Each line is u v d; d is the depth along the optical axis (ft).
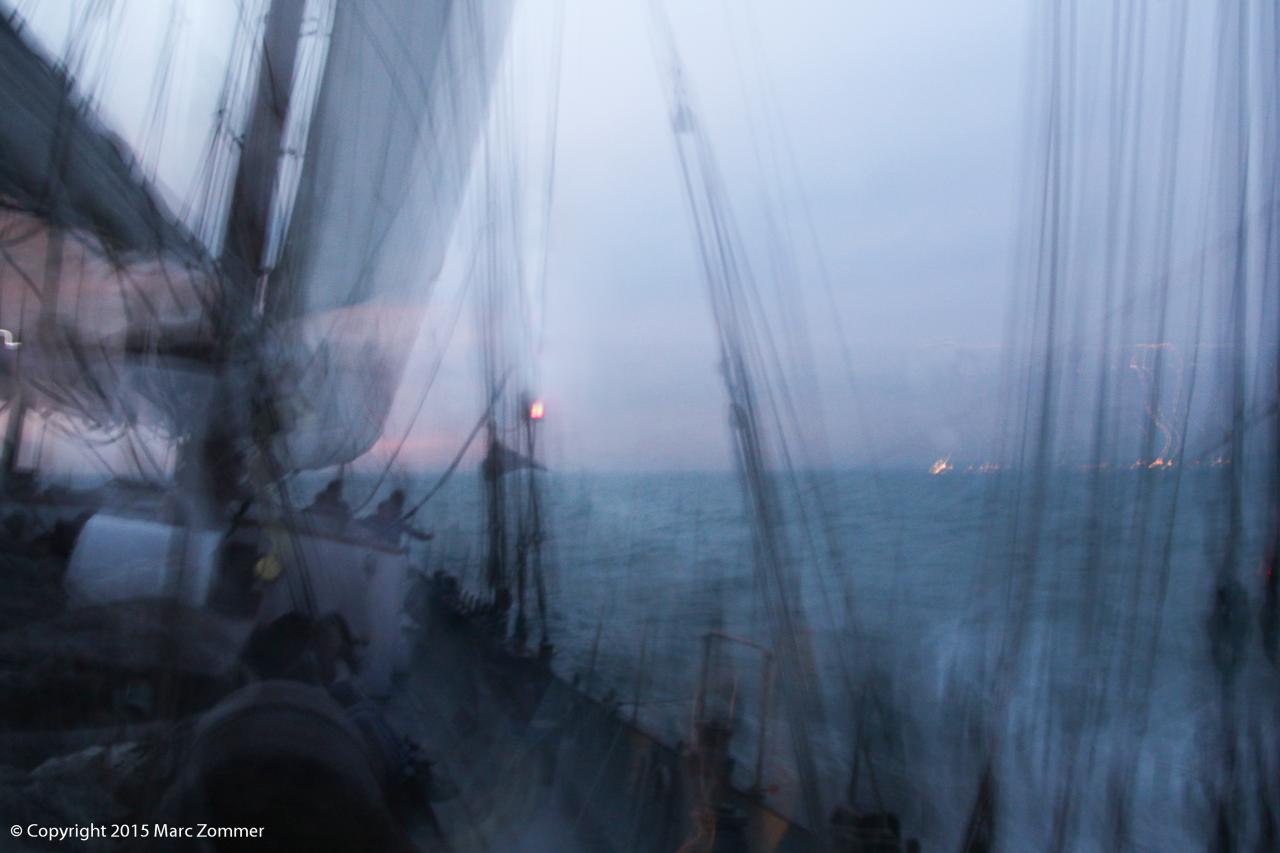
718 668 6.57
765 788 6.30
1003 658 6.13
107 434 7.37
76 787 6.57
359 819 6.72
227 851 6.45
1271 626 6.08
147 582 7.18
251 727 6.87
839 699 6.26
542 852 6.60
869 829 5.98
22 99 6.83
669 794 6.48
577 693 7.11
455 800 6.95
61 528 7.16
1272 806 5.79
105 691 6.91
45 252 7.14
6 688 6.74
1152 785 5.87
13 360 7.10
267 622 7.36
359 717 7.22
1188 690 6.02
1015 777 5.93
